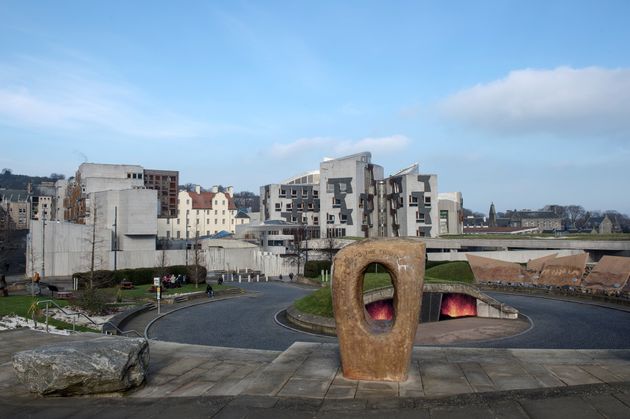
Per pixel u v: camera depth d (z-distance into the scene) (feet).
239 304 131.64
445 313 105.70
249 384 38.83
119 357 37.04
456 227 328.90
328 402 33.96
